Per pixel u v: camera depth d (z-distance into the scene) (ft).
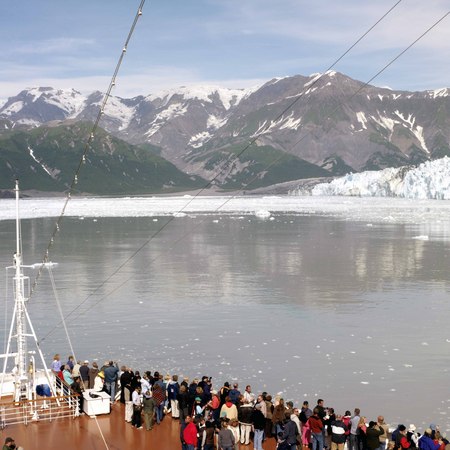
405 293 251.39
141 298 245.45
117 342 181.57
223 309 224.33
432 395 137.69
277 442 85.25
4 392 105.40
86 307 229.45
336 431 85.35
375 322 202.49
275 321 205.36
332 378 149.07
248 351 171.01
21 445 86.63
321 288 263.90
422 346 174.09
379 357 164.66
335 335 187.01
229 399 88.48
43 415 96.99
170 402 99.76
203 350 172.55
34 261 357.82
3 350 175.73
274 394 138.92
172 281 284.82
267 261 352.28
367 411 129.08
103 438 89.30
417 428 120.47
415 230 561.02
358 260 353.10
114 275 303.27
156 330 194.70
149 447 86.12
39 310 224.74
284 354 168.14
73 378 103.86
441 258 357.61
